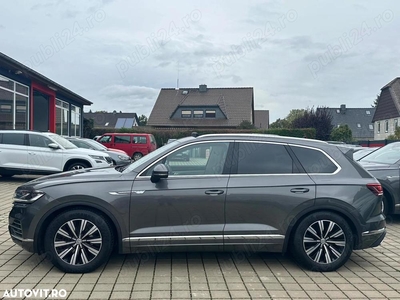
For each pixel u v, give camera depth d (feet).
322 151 16.51
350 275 15.51
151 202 15.19
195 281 14.55
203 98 165.17
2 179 44.29
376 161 26.96
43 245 15.53
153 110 165.27
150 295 13.25
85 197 14.99
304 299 13.15
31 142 41.06
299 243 15.64
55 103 78.13
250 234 15.40
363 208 15.78
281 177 15.84
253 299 13.07
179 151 16.07
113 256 17.25
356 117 226.99
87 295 13.15
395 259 17.72
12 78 55.93
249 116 158.51
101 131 123.44
